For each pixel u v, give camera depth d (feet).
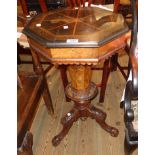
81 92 4.74
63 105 6.02
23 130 3.28
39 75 4.35
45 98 5.22
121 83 6.65
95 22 3.64
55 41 3.18
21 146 3.13
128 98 3.38
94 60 3.27
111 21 3.67
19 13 5.49
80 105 4.88
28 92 3.84
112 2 7.26
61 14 4.10
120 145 4.82
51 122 5.52
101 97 5.82
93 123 5.40
